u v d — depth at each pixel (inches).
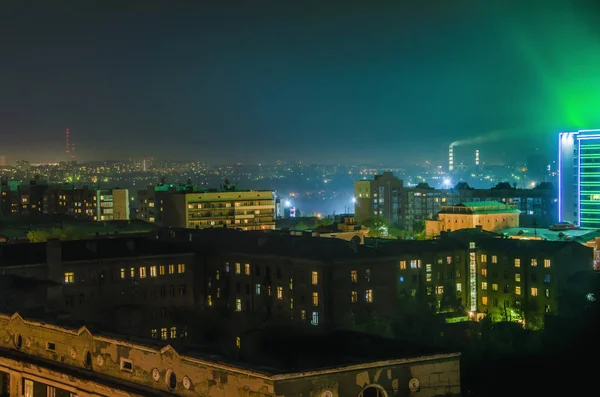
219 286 5910.4
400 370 2404.0
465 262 6791.3
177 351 2501.2
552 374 4554.6
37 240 7500.0
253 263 5664.4
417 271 6378.0
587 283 6107.3
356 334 3014.3
